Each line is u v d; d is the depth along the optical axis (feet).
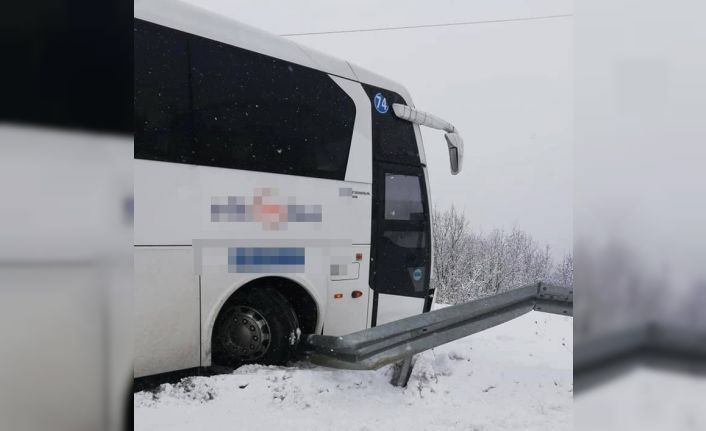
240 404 10.88
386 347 12.35
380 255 16.72
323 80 15.76
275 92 14.42
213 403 10.83
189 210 12.35
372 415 10.96
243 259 13.17
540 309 15.14
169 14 12.71
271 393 11.35
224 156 13.07
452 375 13.92
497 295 14.38
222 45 13.53
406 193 18.02
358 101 16.63
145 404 10.54
